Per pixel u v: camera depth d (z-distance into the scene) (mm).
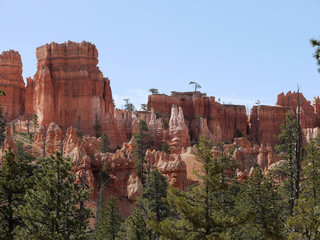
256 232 37188
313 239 28875
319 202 39281
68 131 91688
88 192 38344
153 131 149375
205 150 34750
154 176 51219
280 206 40875
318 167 44188
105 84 158875
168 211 49750
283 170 45656
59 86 149875
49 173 36438
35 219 35094
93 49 158750
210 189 33344
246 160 107188
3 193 37719
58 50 154250
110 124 145875
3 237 35438
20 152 76000
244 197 40188
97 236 51938
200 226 32062
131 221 51156
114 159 80250
